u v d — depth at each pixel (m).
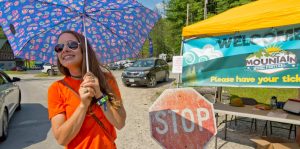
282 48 3.78
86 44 1.64
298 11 3.56
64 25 1.79
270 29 3.88
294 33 3.69
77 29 1.85
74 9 1.64
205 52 4.46
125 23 1.98
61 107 1.61
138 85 14.11
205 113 2.66
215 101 5.58
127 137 5.50
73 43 1.63
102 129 1.64
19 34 1.60
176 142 2.60
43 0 1.58
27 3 1.57
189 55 4.62
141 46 2.16
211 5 26.72
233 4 21.41
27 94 12.84
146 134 5.68
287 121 3.77
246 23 3.99
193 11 29.39
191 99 2.68
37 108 8.98
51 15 1.68
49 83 19.06
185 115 2.65
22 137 5.62
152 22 2.13
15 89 7.45
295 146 4.09
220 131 5.91
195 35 4.52
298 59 3.66
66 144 1.56
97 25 1.90
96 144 1.59
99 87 1.56
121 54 2.12
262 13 3.85
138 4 1.87
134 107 8.64
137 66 14.50
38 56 1.77
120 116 1.73
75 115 1.49
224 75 4.29
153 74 13.88
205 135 2.63
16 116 7.67
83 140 1.59
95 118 1.63
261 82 3.96
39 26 1.67
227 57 4.26
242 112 4.31
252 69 4.04
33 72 38.88
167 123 2.62
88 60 1.68
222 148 4.81
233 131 5.91
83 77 1.61
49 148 4.94
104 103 1.59
